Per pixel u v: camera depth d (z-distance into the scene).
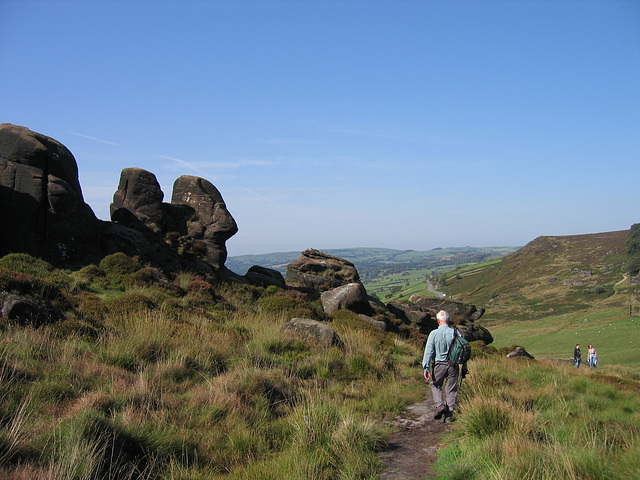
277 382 8.29
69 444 4.43
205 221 26.00
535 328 90.62
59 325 9.11
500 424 5.76
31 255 16.05
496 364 12.60
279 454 5.51
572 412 7.12
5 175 16.50
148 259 19.45
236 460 5.30
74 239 17.53
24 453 4.33
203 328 11.34
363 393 9.02
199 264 22.97
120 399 6.13
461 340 6.93
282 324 14.04
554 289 136.75
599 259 155.00
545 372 11.91
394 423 7.34
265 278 28.53
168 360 8.44
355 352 12.48
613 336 65.00
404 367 12.84
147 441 5.18
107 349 8.37
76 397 6.21
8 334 7.79
